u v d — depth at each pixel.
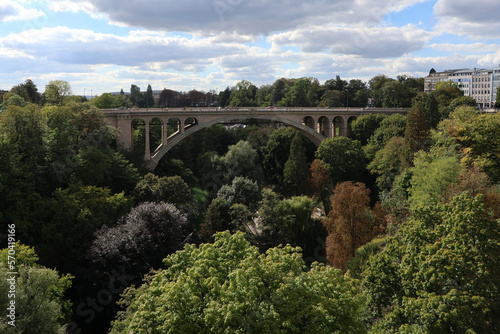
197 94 175.75
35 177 54.78
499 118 57.59
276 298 20.67
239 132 117.00
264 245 55.78
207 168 93.31
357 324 21.50
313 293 21.22
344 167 82.19
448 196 45.03
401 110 107.94
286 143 95.44
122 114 76.88
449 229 26.19
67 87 82.50
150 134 97.56
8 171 49.94
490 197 40.41
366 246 46.19
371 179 83.31
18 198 49.75
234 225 58.72
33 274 30.08
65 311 39.22
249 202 67.31
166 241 50.09
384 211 60.19
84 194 52.56
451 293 22.19
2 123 54.47
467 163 53.97
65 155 59.28
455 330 22.06
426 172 51.19
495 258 24.12
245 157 90.88
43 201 51.56
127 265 44.41
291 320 19.48
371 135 91.50
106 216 51.56
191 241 57.53
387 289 26.56
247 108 89.75
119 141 77.12
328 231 57.19
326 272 23.02
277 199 61.50
